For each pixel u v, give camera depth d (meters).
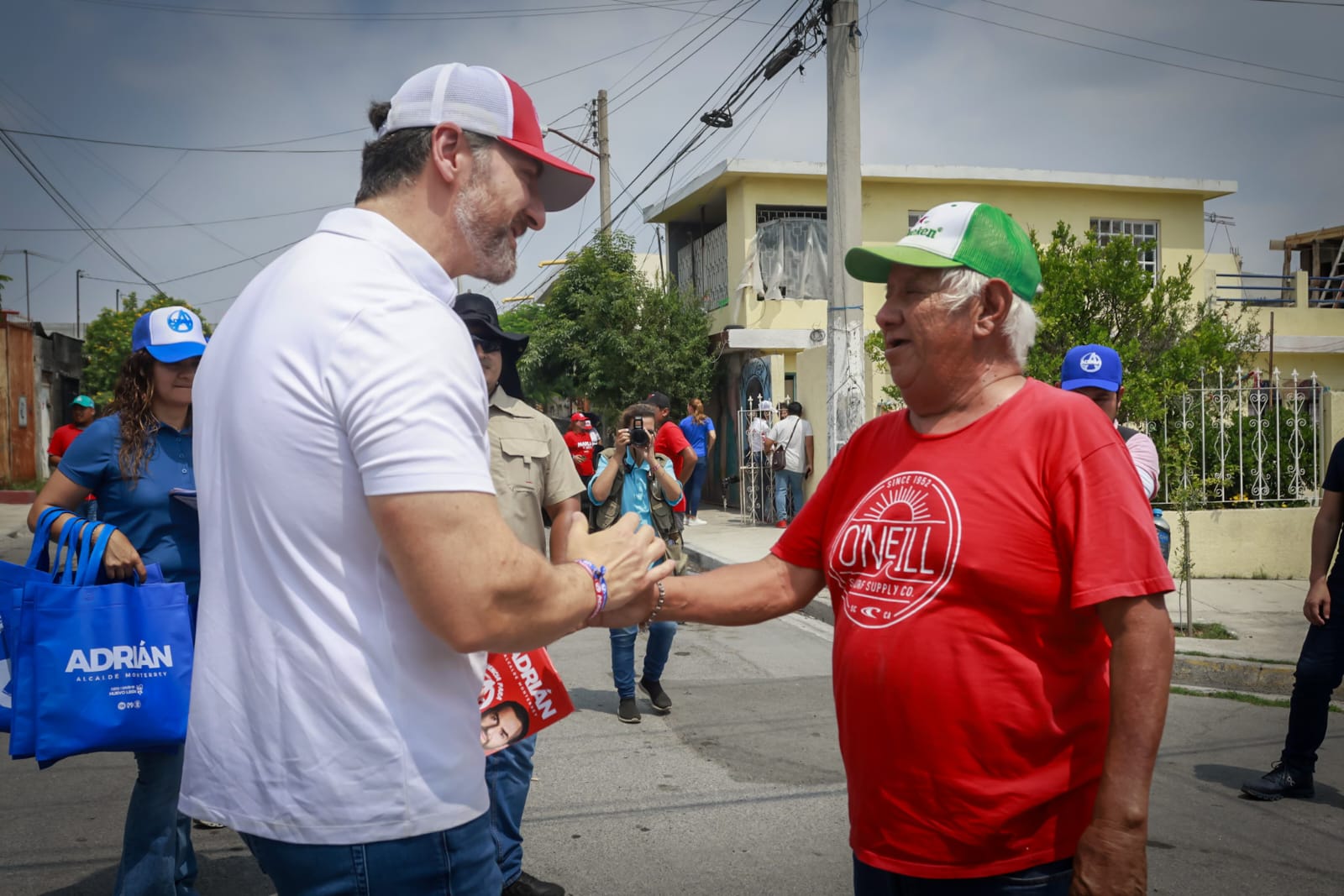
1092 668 1.82
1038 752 1.77
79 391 30.83
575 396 19.77
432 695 1.51
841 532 2.03
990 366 1.95
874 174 16.95
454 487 1.40
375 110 1.79
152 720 2.80
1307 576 9.55
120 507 3.20
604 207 23.00
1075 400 1.85
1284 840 3.96
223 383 1.55
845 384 9.89
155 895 2.99
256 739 1.50
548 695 3.05
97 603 2.78
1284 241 23.53
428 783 1.49
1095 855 1.67
